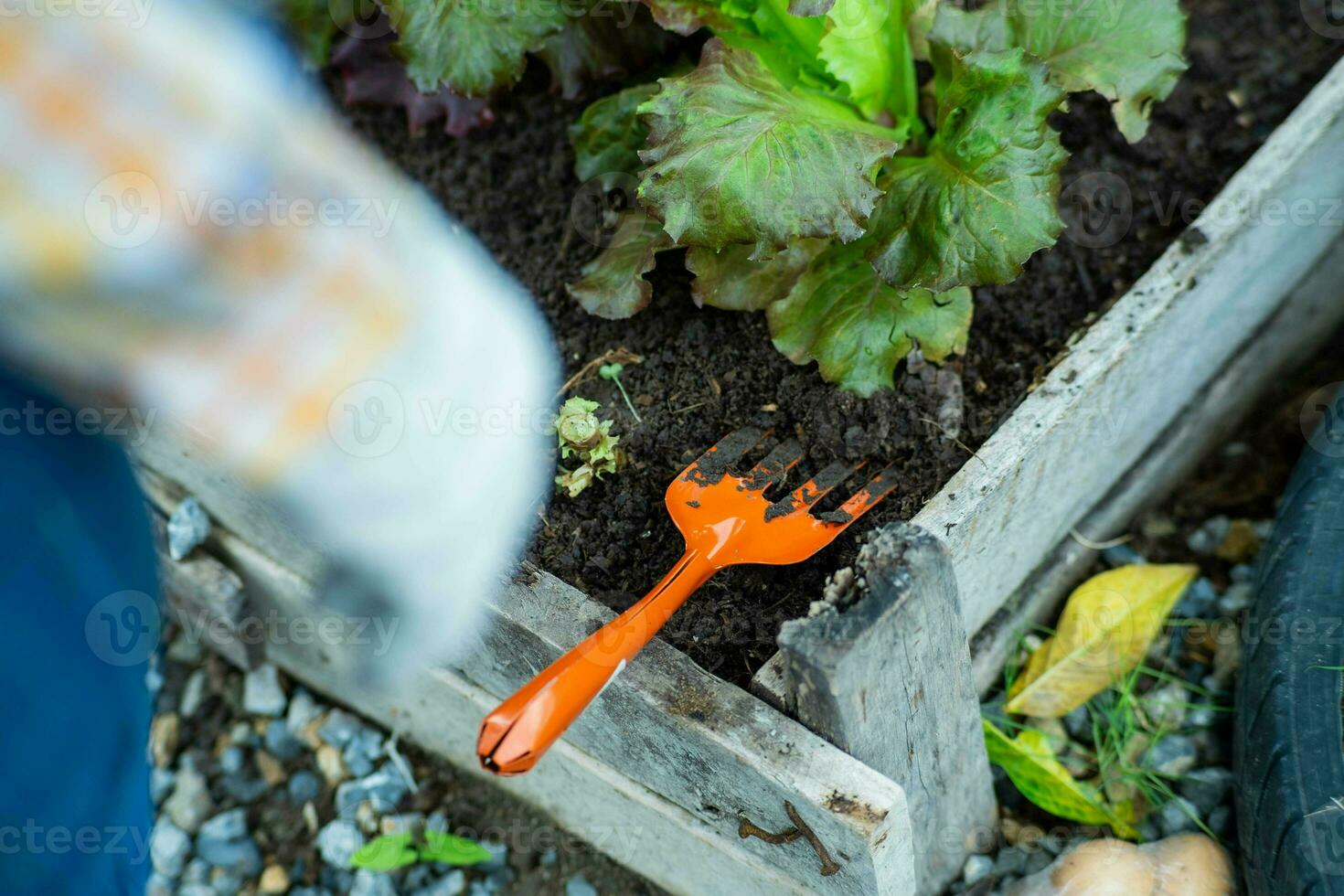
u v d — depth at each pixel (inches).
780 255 48.3
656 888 51.2
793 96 47.0
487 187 53.3
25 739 42.5
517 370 46.4
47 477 42.4
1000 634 51.1
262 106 39.5
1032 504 49.1
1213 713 51.2
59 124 37.7
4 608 42.0
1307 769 45.9
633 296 49.0
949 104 46.7
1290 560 48.6
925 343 48.1
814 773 43.3
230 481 48.6
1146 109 48.6
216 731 54.4
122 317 38.6
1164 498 54.9
